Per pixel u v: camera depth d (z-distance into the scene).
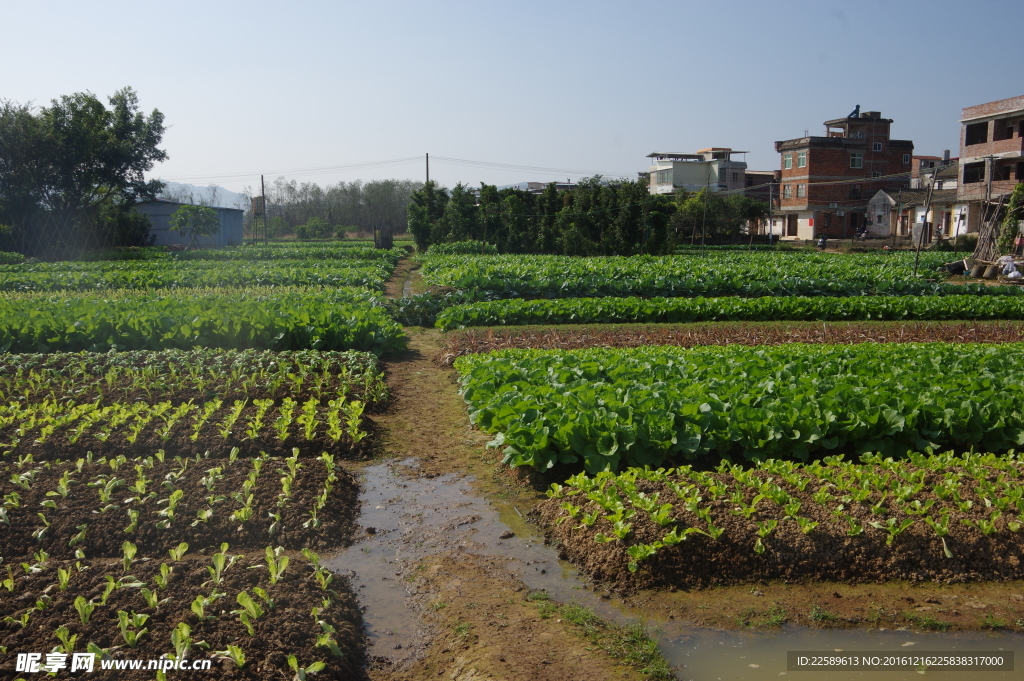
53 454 9.18
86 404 10.60
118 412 10.39
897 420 9.21
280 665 5.05
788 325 20.88
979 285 27.27
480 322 21.31
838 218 70.94
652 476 7.91
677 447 8.80
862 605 6.24
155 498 7.70
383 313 19.45
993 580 6.62
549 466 8.58
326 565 7.04
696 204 66.81
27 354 14.16
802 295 27.34
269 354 14.00
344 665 5.30
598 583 6.65
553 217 57.19
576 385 10.75
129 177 56.28
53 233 53.25
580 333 18.97
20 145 49.50
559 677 5.27
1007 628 5.95
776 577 6.59
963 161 52.94
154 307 18.58
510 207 58.00
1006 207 39.69
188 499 7.73
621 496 7.53
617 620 6.06
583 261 38.66
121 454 9.17
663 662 5.46
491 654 5.54
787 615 6.09
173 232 65.38
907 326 20.61
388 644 5.79
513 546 7.46
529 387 10.52
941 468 8.17
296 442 9.95
